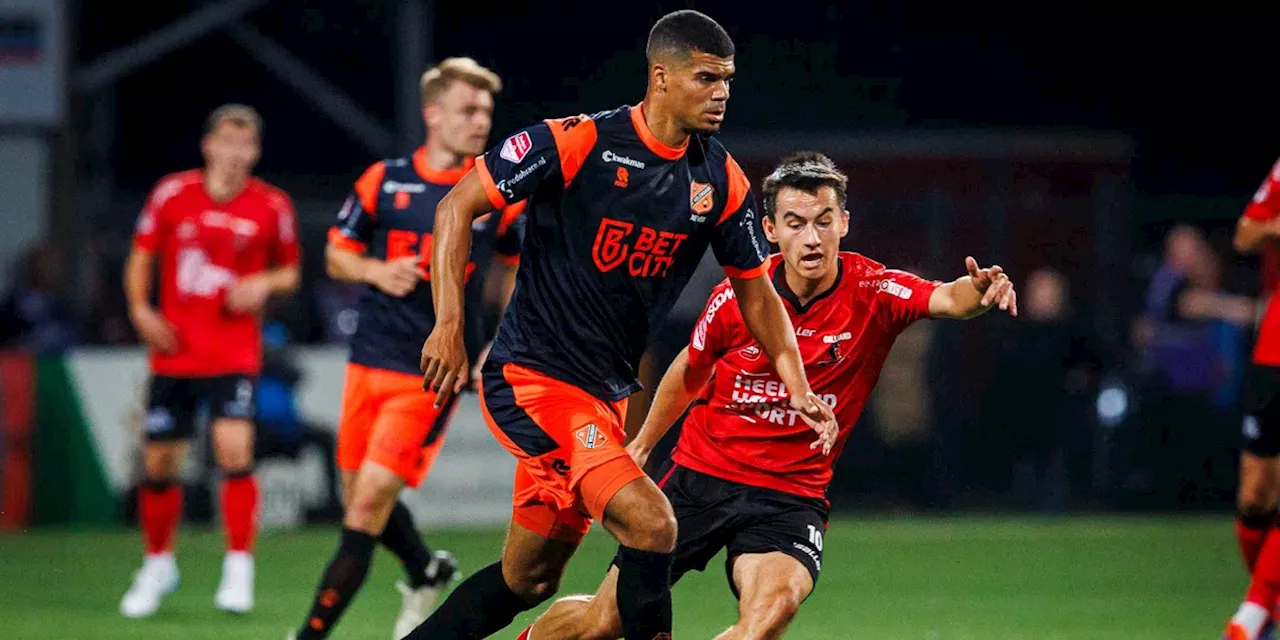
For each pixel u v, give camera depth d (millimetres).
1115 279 59094
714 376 19391
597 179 16750
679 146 16922
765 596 17531
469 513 47438
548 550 18125
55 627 27234
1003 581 35812
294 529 45938
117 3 77750
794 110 78188
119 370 46156
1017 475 54844
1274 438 25375
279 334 45875
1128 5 80562
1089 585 35094
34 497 45594
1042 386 52156
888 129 77125
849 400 19297
